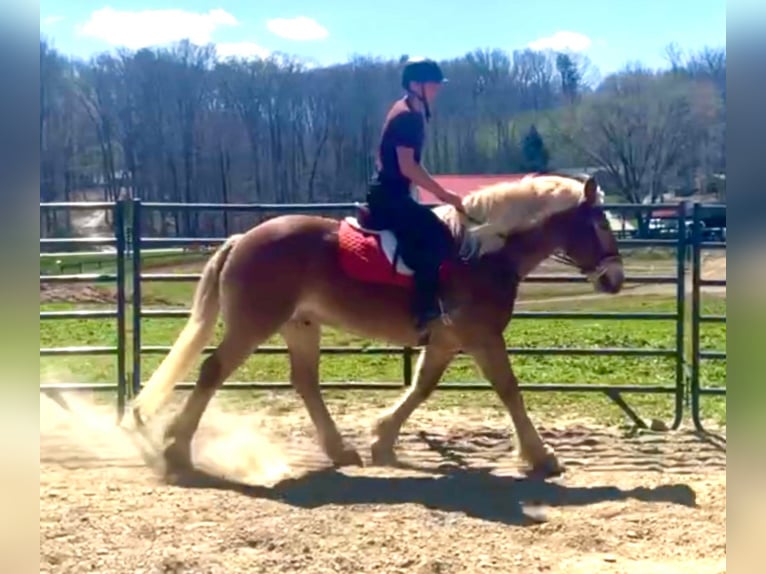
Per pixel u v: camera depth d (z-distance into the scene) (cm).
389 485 605
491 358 634
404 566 447
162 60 3756
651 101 4097
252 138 3856
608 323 1731
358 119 3812
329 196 3834
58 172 3475
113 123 3616
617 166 4109
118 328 787
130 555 452
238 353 628
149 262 1697
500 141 3803
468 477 634
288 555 459
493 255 631
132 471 634
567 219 639
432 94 618
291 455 699
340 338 1409
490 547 476
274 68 3866
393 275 617
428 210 623
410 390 684
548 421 833
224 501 552
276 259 623
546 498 575
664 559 465
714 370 1088
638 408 889
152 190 3781
